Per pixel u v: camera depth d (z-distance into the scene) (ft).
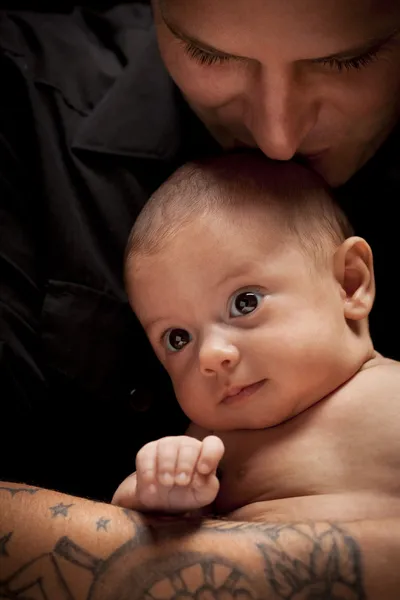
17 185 5.95
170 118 6.02
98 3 6.96
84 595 3.77
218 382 4.49
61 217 5.82
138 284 4.83
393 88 4.66
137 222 5.00
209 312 4.60
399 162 5.61
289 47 4.16
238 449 4.67
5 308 5.70
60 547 3.85
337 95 4.51
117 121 5.98
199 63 4.55
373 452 4.37
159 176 6.02
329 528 3.90
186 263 4.64
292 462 4.46
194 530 3.92
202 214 4.70
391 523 3.92
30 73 6.13
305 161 5.08
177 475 3.85
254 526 3.95
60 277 5.77
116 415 5.91
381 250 5.68
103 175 5.95
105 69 6.24
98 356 5.76
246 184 4.83
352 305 4.79
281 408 4.51
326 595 3.75
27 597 3.78
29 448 5.98
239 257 4.58
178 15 4.37
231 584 3.75
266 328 4.49
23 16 6.53
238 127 4.99
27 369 5.74
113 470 6.02
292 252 4.65
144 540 3.87
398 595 3.75
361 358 4.73
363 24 4.15
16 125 6.05
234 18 4.15
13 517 3.97
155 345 4.91
